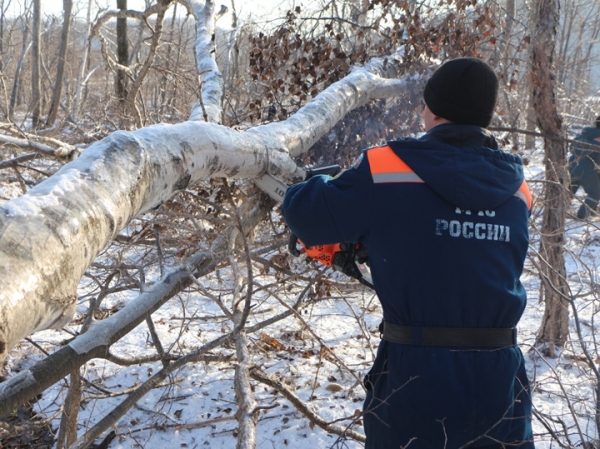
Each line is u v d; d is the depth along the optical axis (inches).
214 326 179.5
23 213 45.5
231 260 101.1
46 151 108.7
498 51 172.9
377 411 60.8
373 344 169.2
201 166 79.7
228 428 137.5
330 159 149.4
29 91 564.1
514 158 63.7
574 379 142.7
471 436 57.6
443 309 58.5
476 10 155.6
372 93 140.9
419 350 58.4
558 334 155.8
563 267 154.0
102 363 162.1
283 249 151.8
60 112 449.1
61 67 431.2
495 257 59.9
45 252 43.9
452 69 62.6
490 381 57.6
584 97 350.6
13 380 67.3
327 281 138.4
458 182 58.7
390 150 61.3
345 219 60.2
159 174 68.6
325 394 146.8
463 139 61.7
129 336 174.9
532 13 170.9
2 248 41.7
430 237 58.7
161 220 113.2
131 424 139.2
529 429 63.6
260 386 151.3
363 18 175.6
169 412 142.6
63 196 50.4
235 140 87.7
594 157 257.9
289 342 172.2
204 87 124.9
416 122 159.5
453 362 57.6
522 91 190.1
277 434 132.3
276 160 99.7
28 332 42.7
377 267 60.9
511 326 61.2
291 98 153.5
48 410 145.3
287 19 154.8
